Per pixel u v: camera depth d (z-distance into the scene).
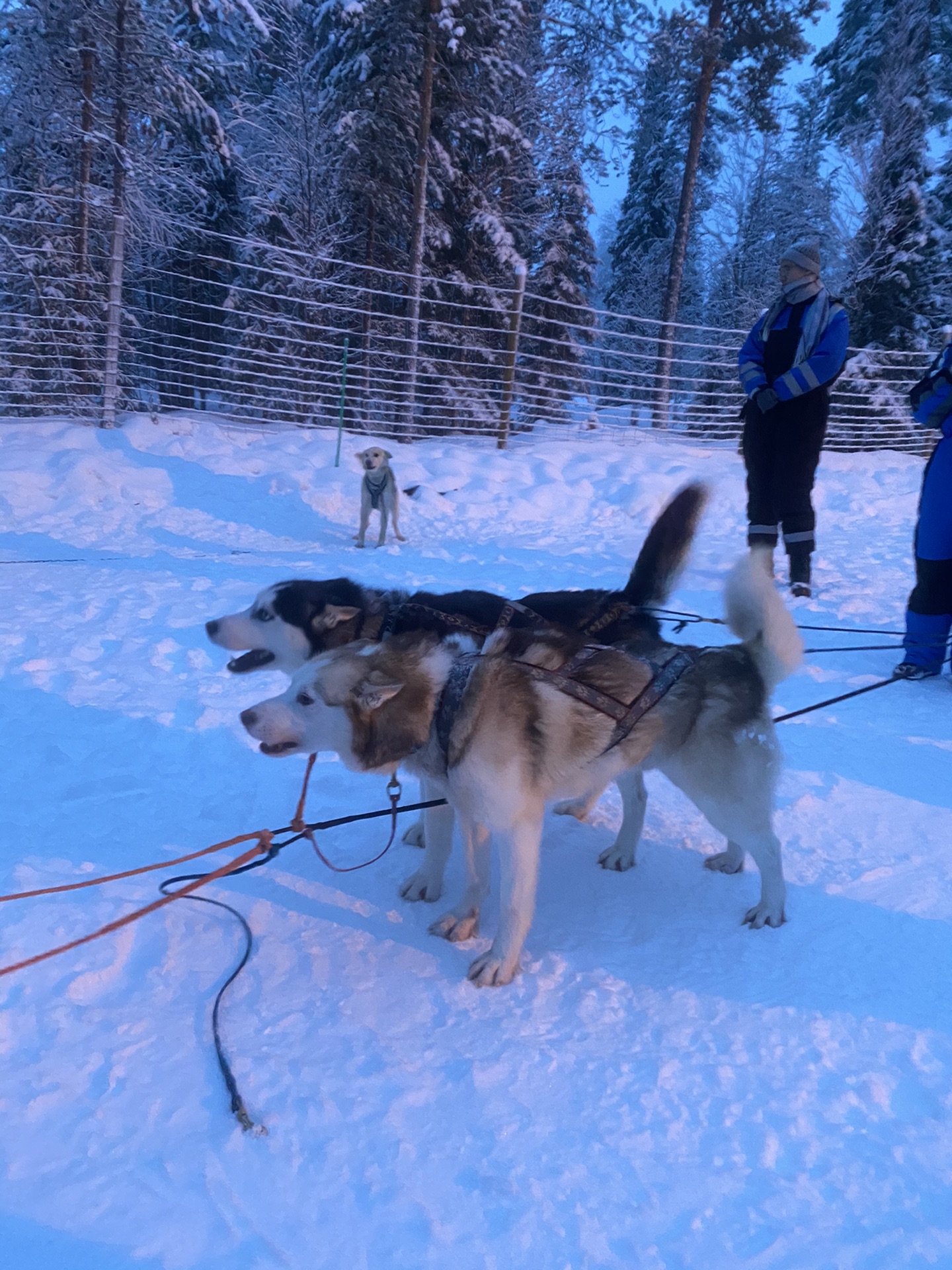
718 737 2.64
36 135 13.27
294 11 17.14
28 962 2.04
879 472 14.37
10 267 12.98
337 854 3.12
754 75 19.28
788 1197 1.76
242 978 2.38
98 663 4.88
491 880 3.03
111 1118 1.87
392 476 8.57
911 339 18.66
